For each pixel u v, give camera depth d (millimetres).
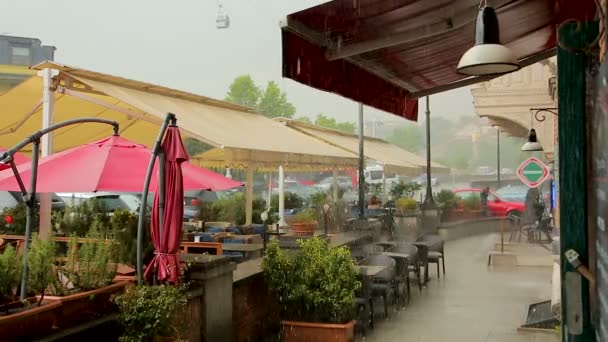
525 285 13547
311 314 8398
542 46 5738
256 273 8734
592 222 3006
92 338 5461
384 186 30859
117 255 6598
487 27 3652
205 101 16625
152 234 6293
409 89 6375
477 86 15680
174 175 6301
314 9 4020
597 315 2836
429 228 23359
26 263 5258
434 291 12922
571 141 3098
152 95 13953
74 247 6004
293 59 4211
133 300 5645
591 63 3004
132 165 7457
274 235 13969
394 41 4457
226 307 7352
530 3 4508
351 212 21922
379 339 8953
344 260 8438
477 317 10328
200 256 7352
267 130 17156
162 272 6145
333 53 4480
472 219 26203
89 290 5668
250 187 15797
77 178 7098
